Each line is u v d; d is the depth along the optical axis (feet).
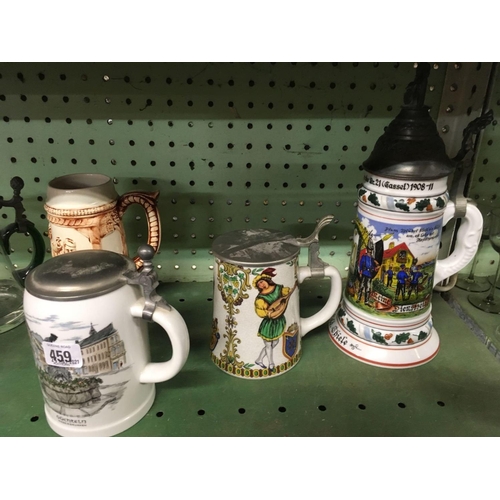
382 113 2.22
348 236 2.49
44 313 1.37
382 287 1.84
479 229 1.88
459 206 1.84
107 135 2.22
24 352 1.98
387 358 1.90
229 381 1.83
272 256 1.71
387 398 1.75
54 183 1.96
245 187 2.36
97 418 1.52
